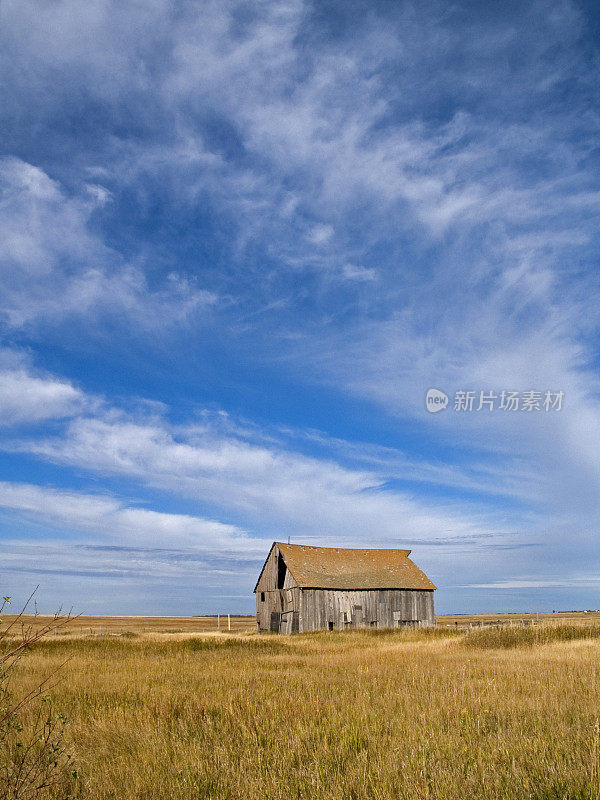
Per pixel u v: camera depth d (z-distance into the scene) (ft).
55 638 107.04
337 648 96.17
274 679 49.90
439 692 39.22
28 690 41.60
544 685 42.32
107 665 64.18
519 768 22.44
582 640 98.02
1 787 21.54
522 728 28.84
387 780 21.83
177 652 86.12
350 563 194.90
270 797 21.08
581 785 20.29
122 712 34.88
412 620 185.37
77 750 27.17
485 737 27.48
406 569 196.54
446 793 20.38
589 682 43.11
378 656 75.10
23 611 21.18
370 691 42.39
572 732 27.45
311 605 175.22
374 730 29.84
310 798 20.90
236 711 34.99
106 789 22.18
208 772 23.65
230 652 88.17
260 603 198.70
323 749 26.40
